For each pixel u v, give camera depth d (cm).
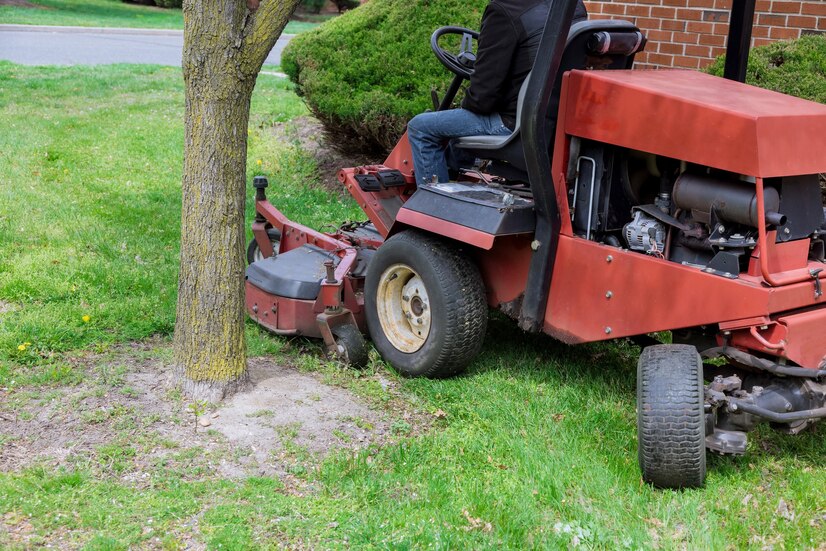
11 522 313
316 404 420
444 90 784
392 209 523
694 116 355
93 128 1003
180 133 1002
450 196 437
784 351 341
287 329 484
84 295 531
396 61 842
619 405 441
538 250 417
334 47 905
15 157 859
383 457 378
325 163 910
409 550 312
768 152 339
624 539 324
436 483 357
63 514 321
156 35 2372
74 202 736
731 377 359
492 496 350
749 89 406
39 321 482
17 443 367
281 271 495
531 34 423
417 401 434
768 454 400
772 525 339
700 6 706
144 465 358
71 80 1327
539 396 446
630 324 388
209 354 409
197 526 321
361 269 510
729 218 354
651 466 353
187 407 404
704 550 320
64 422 386
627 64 454
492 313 558
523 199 434
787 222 358
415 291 461
